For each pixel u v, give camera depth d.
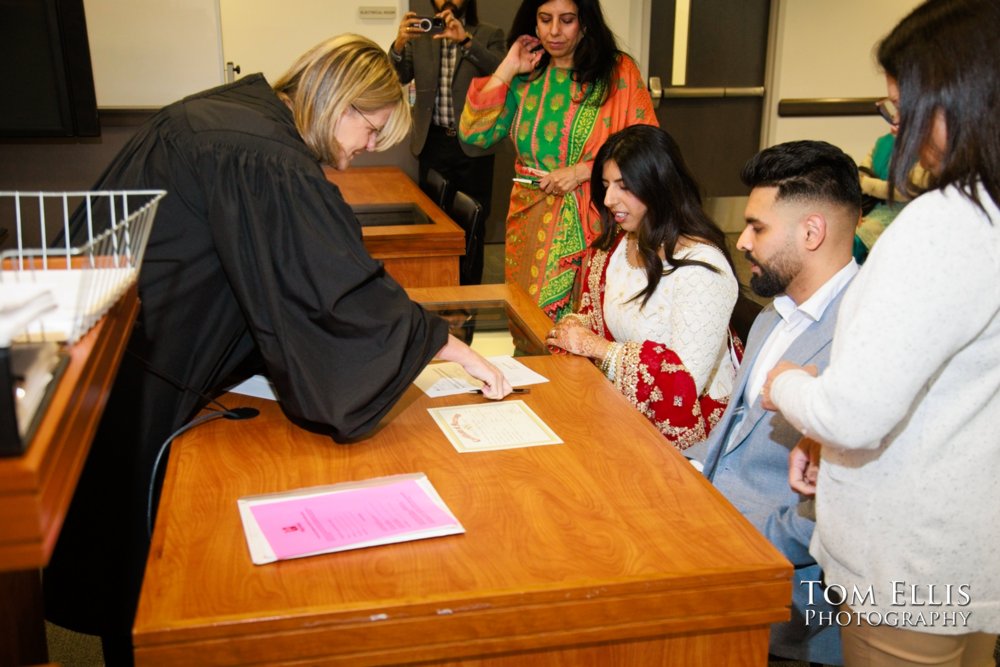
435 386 1.85
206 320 1.67
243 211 1.52
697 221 2.06
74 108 3.52
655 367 1.97
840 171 1.62
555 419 1.70
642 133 2.05
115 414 1.63
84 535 1.69
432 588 1.15
